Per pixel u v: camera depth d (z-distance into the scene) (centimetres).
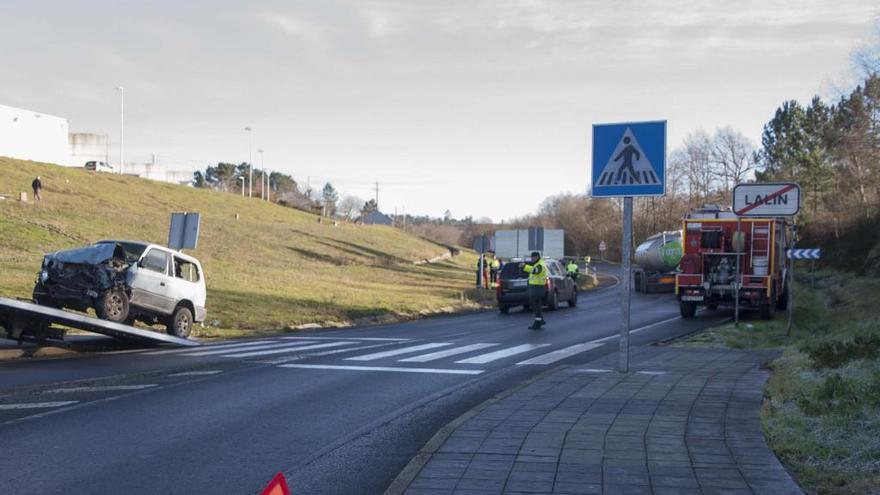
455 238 15712
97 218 5834
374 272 5919
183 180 12750
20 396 1155
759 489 660
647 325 2638
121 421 998
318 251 6962
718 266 2850
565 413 971
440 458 766
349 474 770
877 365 1123
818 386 1027
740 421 912
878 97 5266
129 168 12019
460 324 2814
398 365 1560
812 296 4128
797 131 9738
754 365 1409
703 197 10606
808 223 7000
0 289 2633
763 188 1983
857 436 789
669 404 1023
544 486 675
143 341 1905
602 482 684
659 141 1232
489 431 877
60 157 9344
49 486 721
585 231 12625
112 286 1895
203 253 5369
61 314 1645
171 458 825
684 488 664
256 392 1227
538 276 2511
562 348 1889
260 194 14462
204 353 1783
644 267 5172
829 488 664
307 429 969
